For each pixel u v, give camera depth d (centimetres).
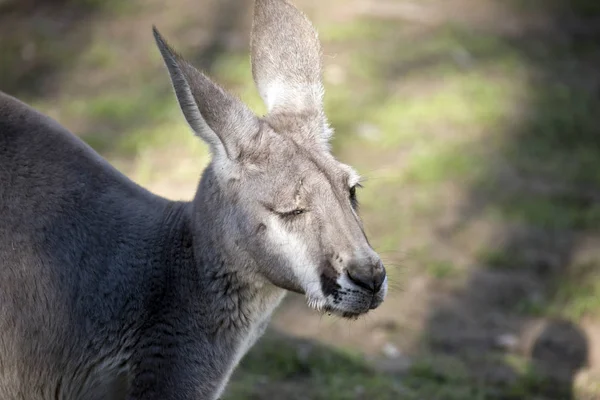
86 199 815
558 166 1825
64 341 802
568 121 1964
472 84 2027
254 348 1225
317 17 2223
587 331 1408
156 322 807
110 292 803
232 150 792
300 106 857
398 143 1811
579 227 1655
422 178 1714
